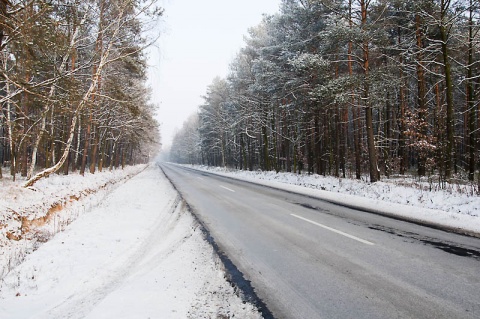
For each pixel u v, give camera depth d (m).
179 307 3.56
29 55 7.80
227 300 3.75
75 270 4.71
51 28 8.02
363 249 5.64
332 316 3.31
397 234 6.64
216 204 11.44
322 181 17.91
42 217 8.09
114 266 4.95
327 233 6.85
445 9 13.90
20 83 8.17
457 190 11.08
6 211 7.01
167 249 5.91
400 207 9.90
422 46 17.14
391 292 3.86
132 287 4.14
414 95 23.89
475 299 3.62
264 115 30.08
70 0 9.66
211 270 4.76
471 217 7.98
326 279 4.32
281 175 23.95
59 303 3.74
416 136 19.34
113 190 16.64
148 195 14.12
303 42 19.92
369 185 14.27
